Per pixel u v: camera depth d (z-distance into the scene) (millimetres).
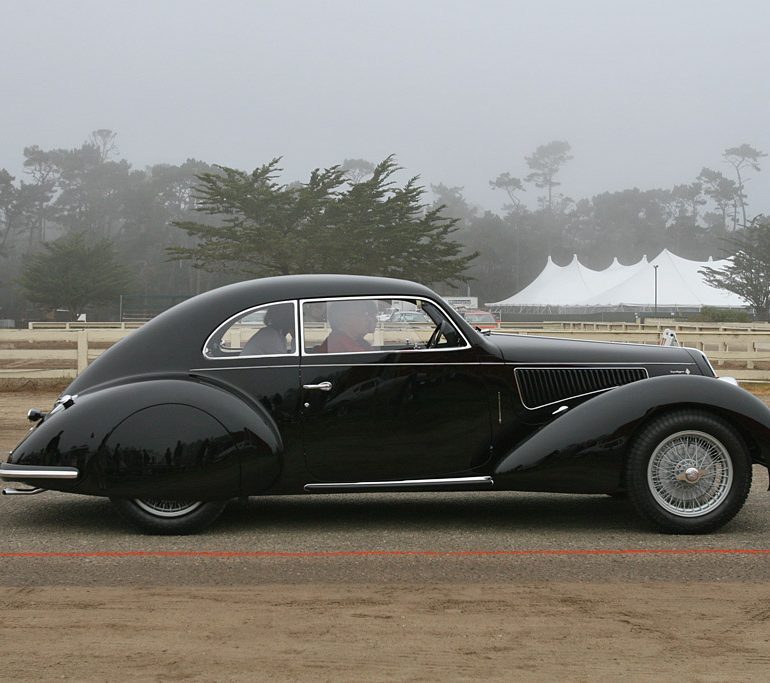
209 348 5906
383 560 5199
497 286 128250
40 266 78500
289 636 3834
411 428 5930
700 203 177875
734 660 3598
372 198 55062
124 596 4422
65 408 5793
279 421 5844
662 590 4559
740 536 5840
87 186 152875
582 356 6184
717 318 50594
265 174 55875
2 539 5715
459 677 3404
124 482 5645
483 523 6227
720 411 5836
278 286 6035
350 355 5918
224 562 5148
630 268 73000
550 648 3711
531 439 5914
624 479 5895
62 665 3514
